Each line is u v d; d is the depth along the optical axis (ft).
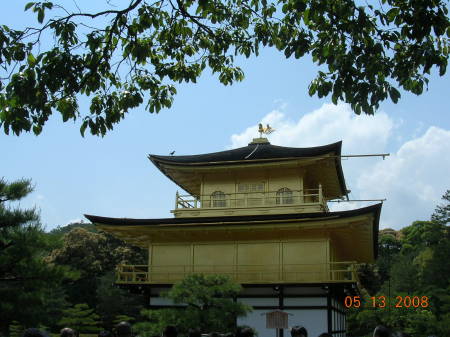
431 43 35.96
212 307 81.41
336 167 117.70
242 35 48.62
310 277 99.81
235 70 51.42
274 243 103.91
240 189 118.42
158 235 109.70
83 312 145.07
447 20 34.04
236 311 80.12
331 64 38.42
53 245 84.48
